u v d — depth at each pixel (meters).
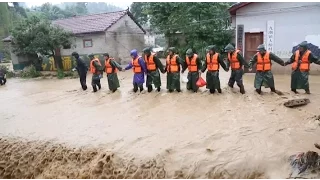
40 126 8.05
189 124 7.42
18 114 9.54
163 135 6.74
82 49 24.47
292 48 14.39
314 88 11.09
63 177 5.75
